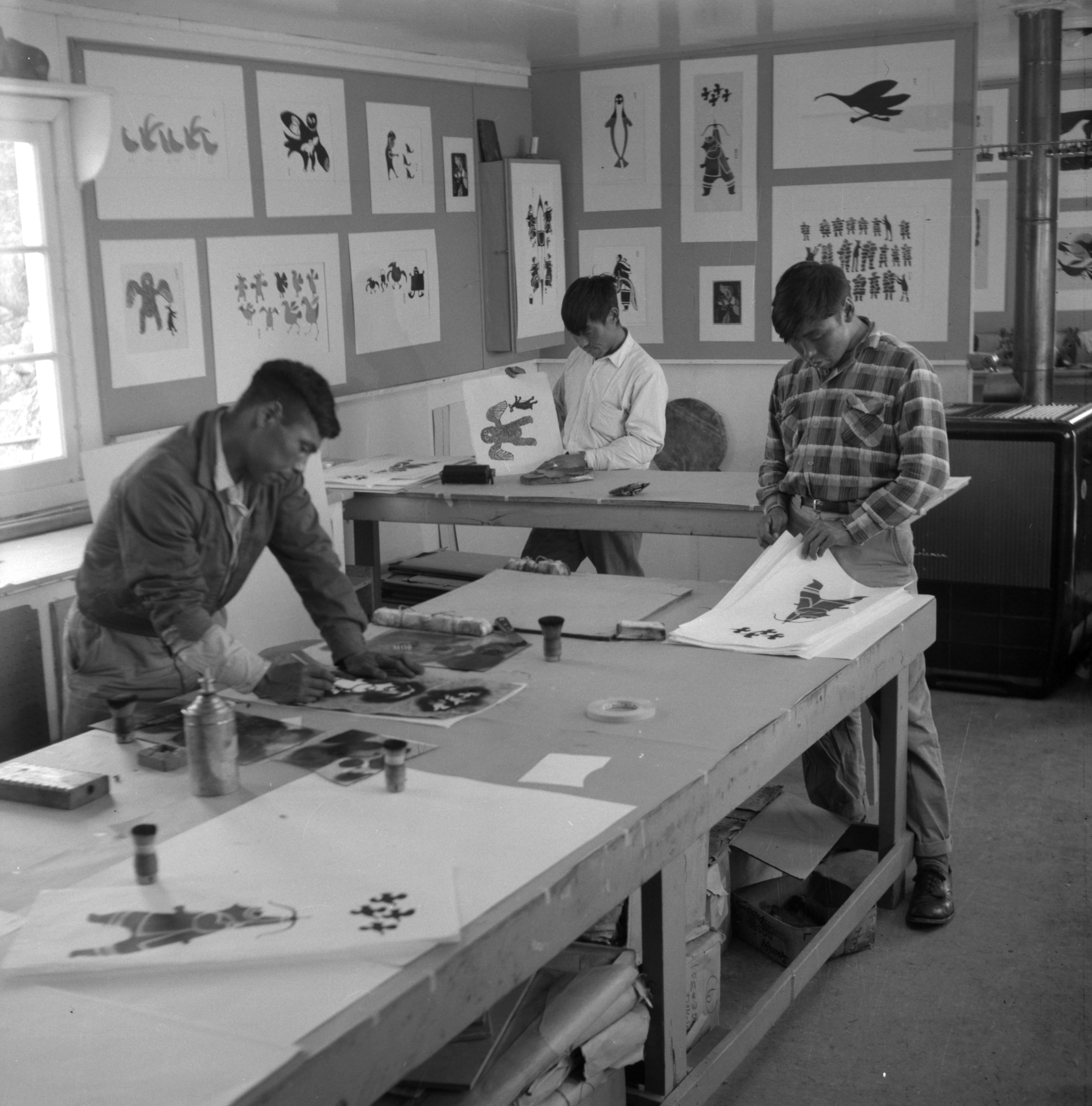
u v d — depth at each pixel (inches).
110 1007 56.6
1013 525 189.0
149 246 174.2
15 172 156.9
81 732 107.8
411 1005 57.7
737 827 120.1
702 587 128.0
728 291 246.7
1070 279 234.4
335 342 209.6
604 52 238.2
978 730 182.4
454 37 212.5
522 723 90.7
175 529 90.3
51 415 164.2
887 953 121.9
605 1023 80.9
